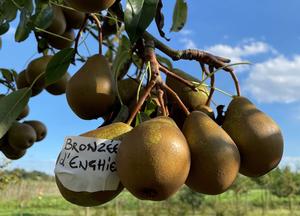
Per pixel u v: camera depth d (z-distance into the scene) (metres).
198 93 0.32
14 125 0.50
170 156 0.23
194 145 0.25
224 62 0.32
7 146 0.51
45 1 0.41
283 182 4.14
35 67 0.45
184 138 0.25
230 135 0.28
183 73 0.33
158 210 3.60
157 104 0.29
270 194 4.81
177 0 0.45
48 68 0.35
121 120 0.29
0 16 0.44
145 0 0.28
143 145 0.23
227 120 0.29
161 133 0.24
